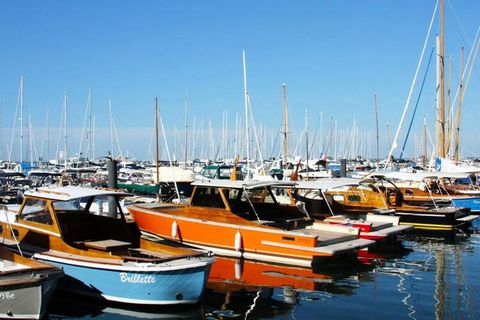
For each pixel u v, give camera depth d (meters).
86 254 11.14
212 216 15.46
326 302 11.05
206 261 10.43
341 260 15.39
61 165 47.47
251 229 14.70
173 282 10.13
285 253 14.11
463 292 11.95
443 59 30.27
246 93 28.97
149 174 38.94
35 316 9.17
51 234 11.67
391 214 20.78
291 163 48.12
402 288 12.25
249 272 13.42
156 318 9.82
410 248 17.72
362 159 69.94
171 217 16.05
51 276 9.24
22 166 46.12
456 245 18.38
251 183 15.61
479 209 25.92
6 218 12.12
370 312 10.41
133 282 10.23
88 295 10.74
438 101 30.55
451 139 36.06
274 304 10.83
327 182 17.98
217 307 10.55
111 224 12.96
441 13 30.06
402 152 36.09
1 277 8.92
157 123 35.66
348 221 17.08
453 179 33.84
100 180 35.44
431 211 21.36
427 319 10.02
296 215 16.83
